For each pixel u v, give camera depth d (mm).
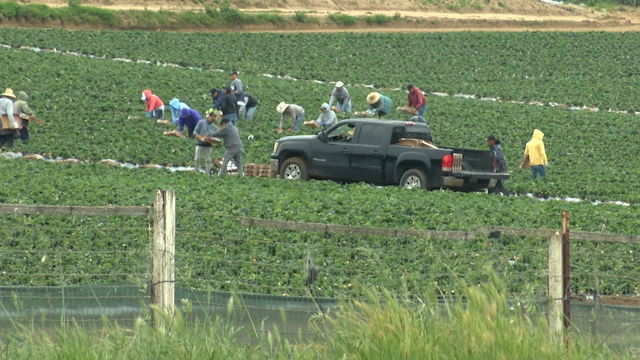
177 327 37281
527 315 39531
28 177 104125
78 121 147625
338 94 163125
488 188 114750
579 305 45562
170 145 137125
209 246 70500
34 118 130500
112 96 167500
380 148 114500
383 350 36094
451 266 60031
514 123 174250
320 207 92938
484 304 37625
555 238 45781
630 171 141250
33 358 36469
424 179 112562
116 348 36656
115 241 72062
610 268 72375
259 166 123125
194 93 179125
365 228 47312
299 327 43906
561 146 158875
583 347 38031
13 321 41062
